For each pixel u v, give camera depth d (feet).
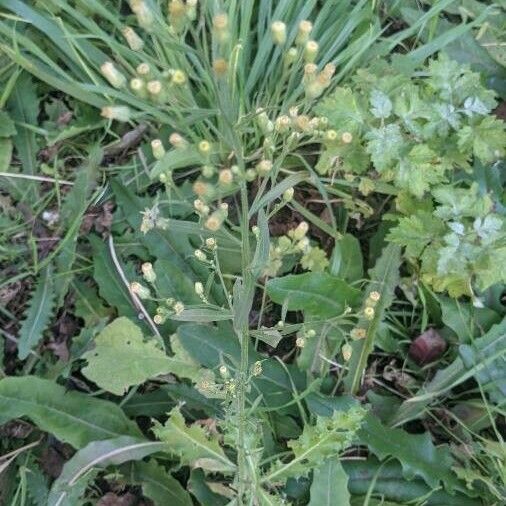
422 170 0.83
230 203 0.93
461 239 0.82
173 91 0.67
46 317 0.86
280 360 0.85
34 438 0.84
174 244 0.89
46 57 0.88
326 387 0.85
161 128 0.92
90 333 0.86
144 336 0.86
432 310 0.88
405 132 0.88
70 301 0.90
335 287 0.83
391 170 0.85
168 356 0.83
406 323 0.90
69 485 0.76
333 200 0.91
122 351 0.82
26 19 0.88
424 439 0.80
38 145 0.93
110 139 0.95
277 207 0.65
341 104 0.85
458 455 0.83
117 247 0.90
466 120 0.88
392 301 0.88
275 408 0.80
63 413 0.80
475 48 0.96
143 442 0.79
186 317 0.65
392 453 0.78
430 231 0.84
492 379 0.83
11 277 0.90
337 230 0.92
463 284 0.84
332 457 0.76
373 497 0.80
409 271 0.89
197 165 0.94
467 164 0.86
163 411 0.85
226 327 0.85
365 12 0.92
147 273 0.64
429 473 0.78
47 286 0.88
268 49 0.89
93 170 0.91
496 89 0.96
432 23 0.94
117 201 0.90
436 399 0.86
